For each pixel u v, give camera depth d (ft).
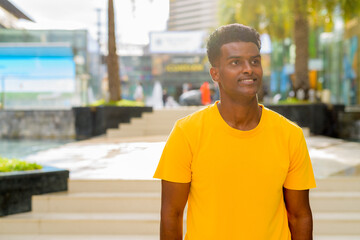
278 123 4.16
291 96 43.11
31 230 12.67
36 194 13.80
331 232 12.51
